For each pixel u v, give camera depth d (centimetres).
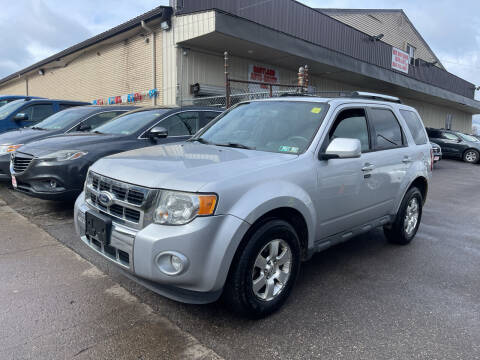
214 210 249
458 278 383
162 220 252
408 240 486
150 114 629
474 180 1163
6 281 341
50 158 510
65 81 1781
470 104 2783
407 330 283
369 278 377
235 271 265
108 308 300
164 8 1123
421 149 487
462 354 255
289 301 323
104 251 291
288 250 303
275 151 337
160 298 318
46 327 272
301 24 1472
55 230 481
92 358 240
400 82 1914
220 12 1027
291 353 251
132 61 1346
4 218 527
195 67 1218
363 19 2189
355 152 307
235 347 255
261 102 421
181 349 251
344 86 1909
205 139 399
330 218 343
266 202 270
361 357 249
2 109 944
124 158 316
